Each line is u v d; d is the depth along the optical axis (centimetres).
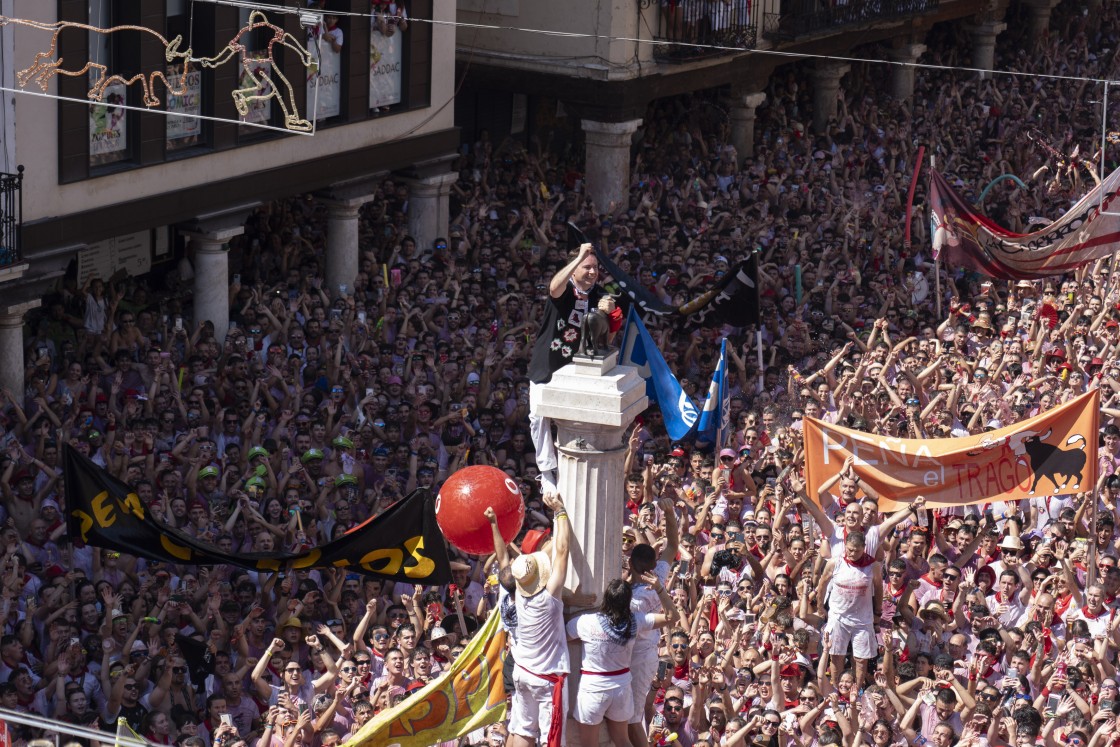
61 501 3388
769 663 2798
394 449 3719
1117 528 3475
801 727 2736
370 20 4928
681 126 6662
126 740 1770
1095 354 4322
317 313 4347
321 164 4816
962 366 4091
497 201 5650
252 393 3897
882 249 5491
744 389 4312
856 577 2923
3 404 3747
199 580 3134
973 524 3244
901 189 6538
